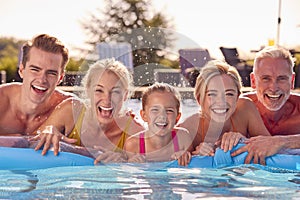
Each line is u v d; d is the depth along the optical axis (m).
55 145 4.16
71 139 4.36
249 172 3.92
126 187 3.41
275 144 4.25
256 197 3.19
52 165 4.02
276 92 4.98
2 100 4.89
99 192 3.27
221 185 3.50
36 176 3.70
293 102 5.21
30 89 4.70
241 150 4.23
